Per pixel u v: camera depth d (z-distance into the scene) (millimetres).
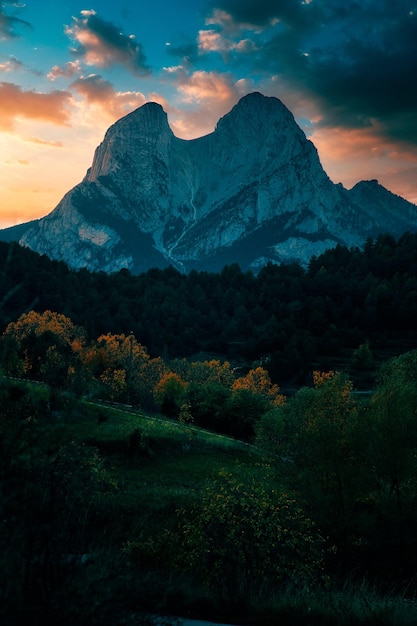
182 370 117938
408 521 18844
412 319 196375
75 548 3639
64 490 3578
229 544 9562
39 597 3201
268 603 6992
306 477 20375
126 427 37438
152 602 3854
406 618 6305
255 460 40250
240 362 184625
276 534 10148
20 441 3459
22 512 3363
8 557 3232
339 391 22297
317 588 8852
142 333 192500
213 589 7688
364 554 17500
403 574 15555
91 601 3266
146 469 32500
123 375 73000
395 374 31875
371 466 20312
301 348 176000
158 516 18016
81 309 196625
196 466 34906
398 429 19797
